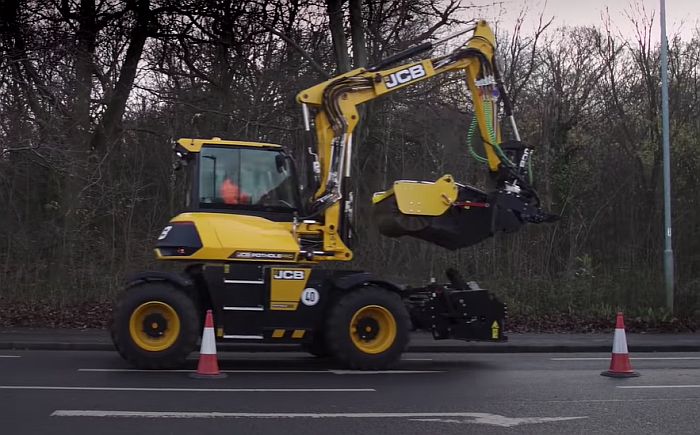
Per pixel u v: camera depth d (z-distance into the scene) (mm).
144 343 10422
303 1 21047
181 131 20078
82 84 18188
